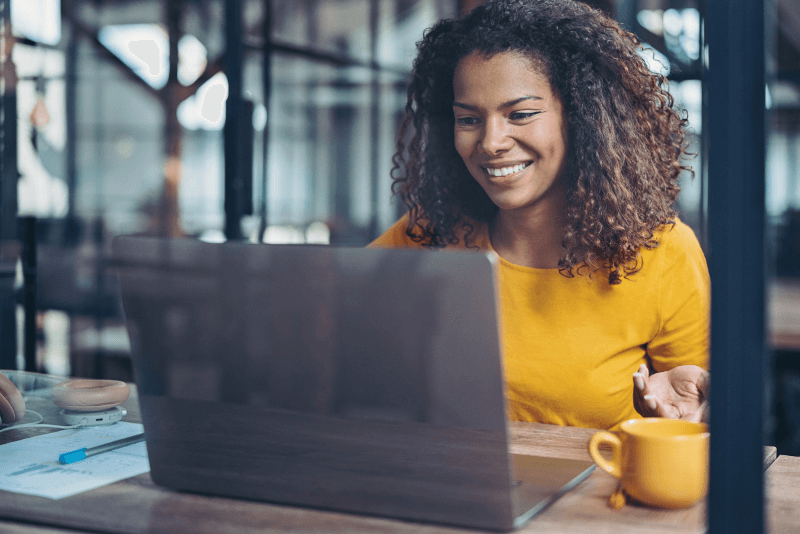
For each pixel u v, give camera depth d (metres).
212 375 0.75
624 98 1.29
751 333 0.62
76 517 0.72
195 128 8.13
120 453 0.93
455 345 0.66
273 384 0.73
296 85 10.44
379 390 0.69
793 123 5.77
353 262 0.67
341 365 0.70
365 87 9.86
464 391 0.66
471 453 0.67
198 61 8.14
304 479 0.74
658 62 1.37
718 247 0.62
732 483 0.63
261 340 0.72
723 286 0.62
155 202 8.55
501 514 0.67
